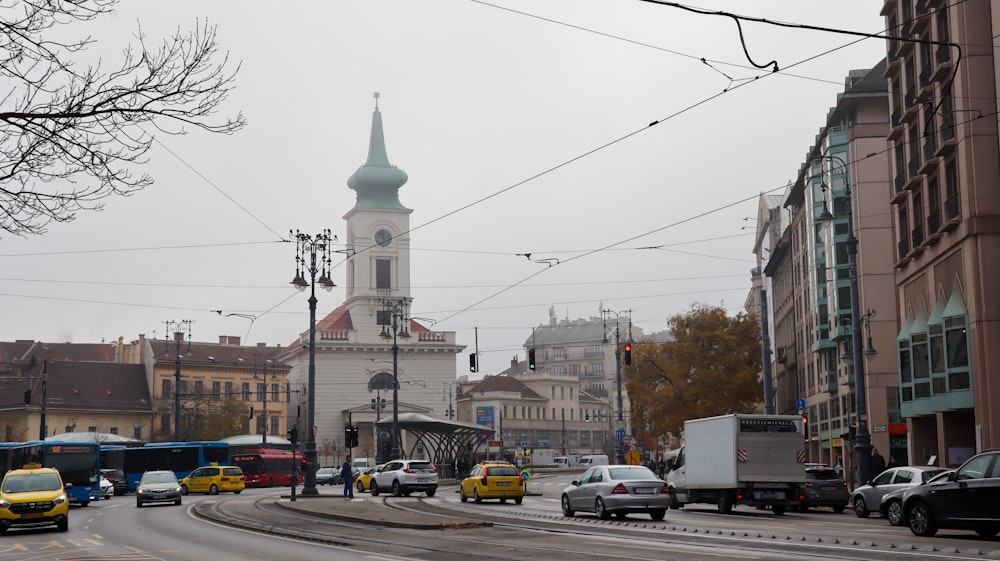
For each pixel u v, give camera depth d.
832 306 65.00
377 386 128.75
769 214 103.44
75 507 53.66
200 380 120.19
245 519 35.59
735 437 34.62
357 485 68.38
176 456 79.31
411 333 132.62
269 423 124.12
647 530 26.55
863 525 28.06
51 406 110.25
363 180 135.38
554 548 21.56
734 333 84.94
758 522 30.19
